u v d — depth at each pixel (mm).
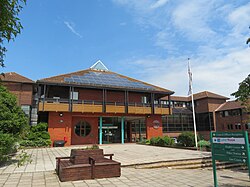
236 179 8078
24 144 19438
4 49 2908
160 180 7496
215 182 6367
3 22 2699
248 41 10188
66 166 7309
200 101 40906
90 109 23328
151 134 26500
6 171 8594
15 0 2797
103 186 6469
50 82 21875
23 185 6516
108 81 26688
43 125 21875
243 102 11758
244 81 11188
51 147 20484
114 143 25969
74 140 23812
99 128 25062
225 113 37312
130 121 30094
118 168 7840
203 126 39594
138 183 6969
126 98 25359
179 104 42188
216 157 6371
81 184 6648
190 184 6988
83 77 26375
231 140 5926
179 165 10672
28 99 27047
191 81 19797
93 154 8164
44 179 7277
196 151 15375
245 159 5500
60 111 22156
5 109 10148
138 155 13266
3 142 9320
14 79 26953
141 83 29906
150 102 28453
